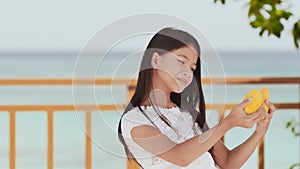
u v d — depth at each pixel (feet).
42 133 40.81
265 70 65.72
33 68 65.77
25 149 40.34
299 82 12.27
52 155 12.26
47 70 66.08
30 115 40.91
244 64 66.08
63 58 66.08
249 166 32.99
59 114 39.78
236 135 35.86
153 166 8.29
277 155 38.81
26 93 48.70
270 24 8.38
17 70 65.67
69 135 39.68
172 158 8.11
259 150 12.29
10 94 48.80
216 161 9.71
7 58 65.67
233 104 11.96
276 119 39.81
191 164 8.52
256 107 8.34
